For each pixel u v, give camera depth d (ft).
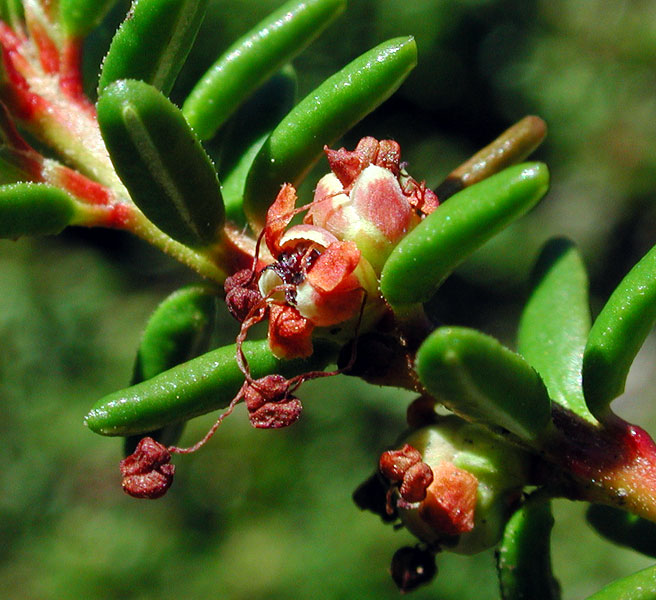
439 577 0.36
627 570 0.36
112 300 0.50
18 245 0.47
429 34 0.54
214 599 0.40
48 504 0.40
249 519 0.43
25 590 0.39
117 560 0.41
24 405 0.39
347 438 0.45
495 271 0.55
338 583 0.38
